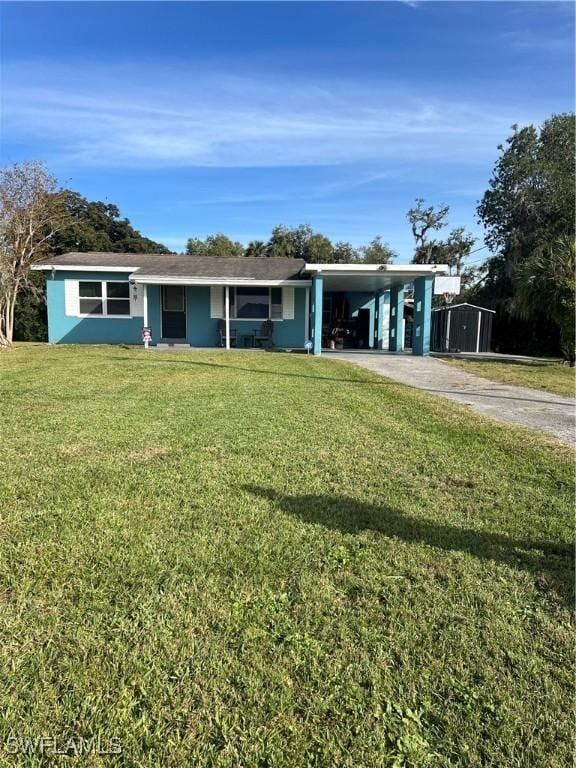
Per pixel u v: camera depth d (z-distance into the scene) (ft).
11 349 48.24
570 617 7.19
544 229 84.12
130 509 10.76
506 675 6.07
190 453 14.97
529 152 90.12
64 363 37.42
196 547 9.09
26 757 4.92
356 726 5.32
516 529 10.07
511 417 21.72
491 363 45.68
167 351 48.49
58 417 19.40
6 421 18.60
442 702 5.66
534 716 5.46
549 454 15.48
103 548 9.00
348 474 13.28
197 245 147.95
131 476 12.80
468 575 8.30
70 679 5.87
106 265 55.16
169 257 62.28
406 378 34.45
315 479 12.84
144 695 5.68
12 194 51.70
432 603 7.50
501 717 5.45
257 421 19.44
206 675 5.98
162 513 10.59
